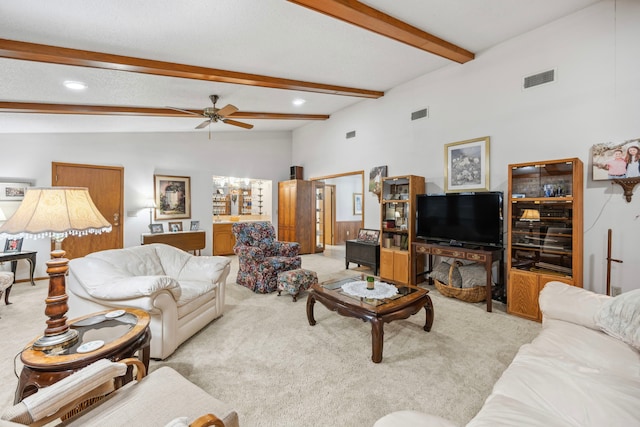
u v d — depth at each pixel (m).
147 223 6.13
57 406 1.02
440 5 2.88
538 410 1.16
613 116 2.99
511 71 3.72
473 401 1.83
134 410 1.12
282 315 3.27
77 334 1.61
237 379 2.05
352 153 6.20
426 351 2.45
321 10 2.61
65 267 1.58
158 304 2.17
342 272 5.43
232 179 8.11
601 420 1.08
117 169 5.76
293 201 7.32
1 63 2.79
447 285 3.86
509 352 2.43
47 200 1.54
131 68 3.15
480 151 4.05
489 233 3.66
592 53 3.11
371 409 1.76
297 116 6.42
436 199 4.21
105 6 2.25
